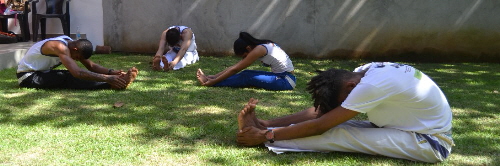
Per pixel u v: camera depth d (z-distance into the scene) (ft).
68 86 16.61
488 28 25.80
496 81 20.26
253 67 22.90
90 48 16.57
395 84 9.20
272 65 17.26
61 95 15.67
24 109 13.79
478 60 26.25
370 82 9.18
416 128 9.55
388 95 9.20
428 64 25.55
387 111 9.61
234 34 27.27
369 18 26.30
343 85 9.45
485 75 21.97
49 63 16.85
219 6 27.14
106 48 27.68
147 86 17.51
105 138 11.19
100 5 28.19
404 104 9.38
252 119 10.79
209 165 9.61
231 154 10.19
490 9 25.63
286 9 26.76
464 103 15.70
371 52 26.68
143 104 14.66
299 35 26.96
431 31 26.08
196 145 10.82
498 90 18.12
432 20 25.96
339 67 24.07
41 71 16.65
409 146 9.62
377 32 26.40
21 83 16.61
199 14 27.43
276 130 10.22
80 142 10.87
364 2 26.17
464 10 25.75
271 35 27.12
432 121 9.54
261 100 15.62
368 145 9.83
